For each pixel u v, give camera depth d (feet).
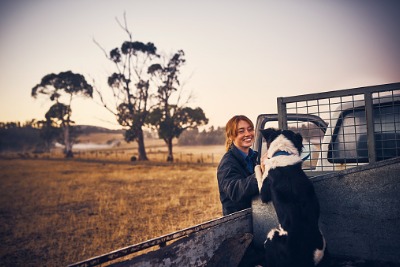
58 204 36.22
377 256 6.23
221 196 8.77
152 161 126.41
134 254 16.47
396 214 6.06
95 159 152.46
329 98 8.52
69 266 4.31
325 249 6.23
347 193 6.49
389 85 7.71
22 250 20.26
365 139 9.57
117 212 29.89
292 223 6.36
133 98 144.36
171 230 22.31
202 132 375.04
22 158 190.60
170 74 142.51
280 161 7.16
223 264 6.23
